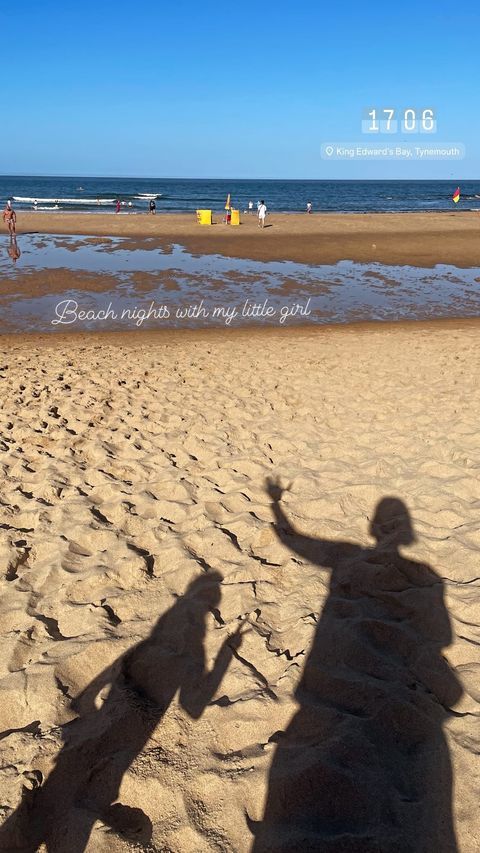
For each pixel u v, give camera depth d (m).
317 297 17.59
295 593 3.62
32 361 9.84
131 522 4.46
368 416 6.83
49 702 2.80
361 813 2.25
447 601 3.48
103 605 3.51
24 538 4.25
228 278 19.75
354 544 4.17
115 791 2.39
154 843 2.18
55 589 3.68
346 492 4.92
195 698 2.84
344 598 3.59
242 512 4.64
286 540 4.25
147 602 3.57
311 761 2.42
